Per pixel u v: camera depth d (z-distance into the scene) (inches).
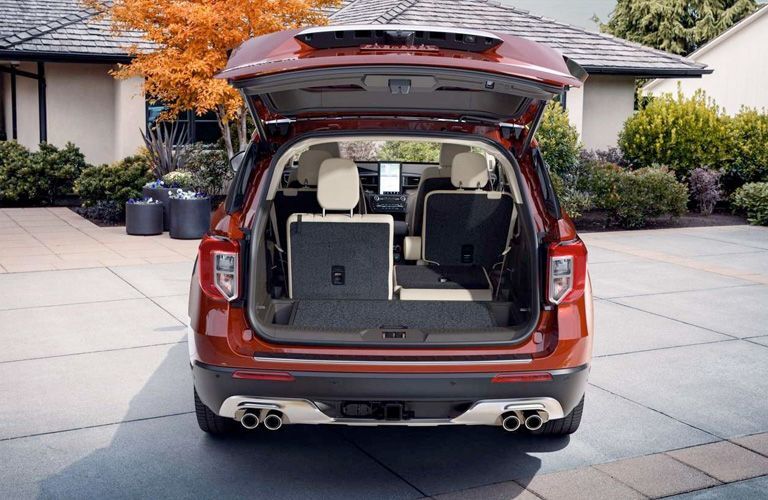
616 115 759.7
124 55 643.5
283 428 191.6
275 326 153.6
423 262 197.5
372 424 150.9
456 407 150.4
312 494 157.6
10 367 230.2
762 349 262.4
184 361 238.2
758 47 1059.9
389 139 163.6
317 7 549.3
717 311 313.3
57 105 666.8
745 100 1084.5
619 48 754.8
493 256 195.9
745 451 181.5
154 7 509.4
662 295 339.9
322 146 210.8
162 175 559.2
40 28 659.4
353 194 171.3
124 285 338.6
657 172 557.0
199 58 509.7
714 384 227.5
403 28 144.2
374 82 143.6
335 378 145.7
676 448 182.9
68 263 386.0
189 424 191.9
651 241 490.0
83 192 553.0
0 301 307.9
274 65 137.6
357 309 166.1
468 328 159.5
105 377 223.1
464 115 168.7
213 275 150.1
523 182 159.2
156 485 159.9
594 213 607.8
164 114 557.0
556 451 180.5
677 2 1617.9
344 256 173.8
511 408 149.4
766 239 503.5
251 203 155.1
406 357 147.3
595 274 384.2
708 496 158.7
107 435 184.1
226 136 573.9
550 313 153.0
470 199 192.4
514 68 138.9
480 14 751.7
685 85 1175.6
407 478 165.8
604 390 221.1
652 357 251.9
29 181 612.7
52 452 174.1
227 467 169.3
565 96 712.4
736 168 657.0
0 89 746.8
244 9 495.5
